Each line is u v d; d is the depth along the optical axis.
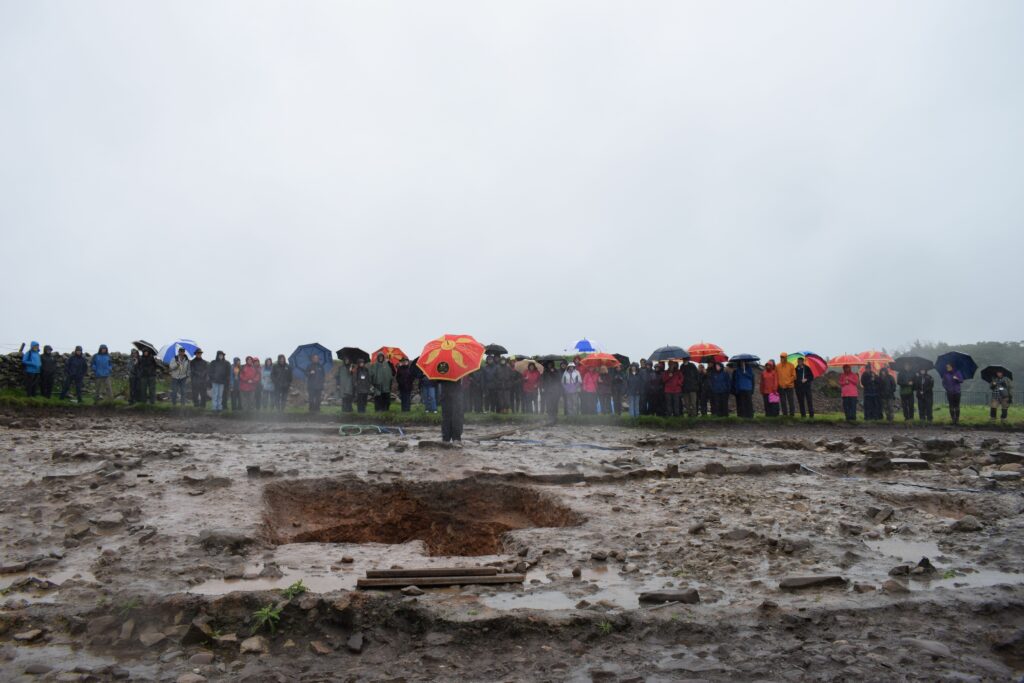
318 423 21.23
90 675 4.52
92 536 7.48
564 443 16.62
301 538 9.37
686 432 20.53
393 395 28.83
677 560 7.00
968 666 4.62
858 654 4.77
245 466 11.79
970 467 12.63
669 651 4.92
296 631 5.27
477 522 10.37
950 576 6.50
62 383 26.16
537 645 5.04
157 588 5.91
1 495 9.09
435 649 4.96
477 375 24.14
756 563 6.89
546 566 6.88
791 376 22.75
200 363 24.11
